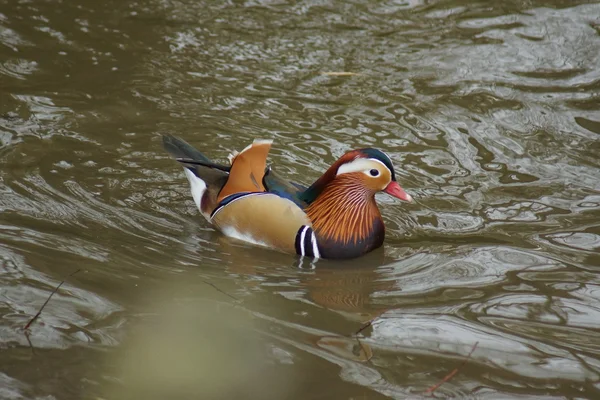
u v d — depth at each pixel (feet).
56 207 35.55
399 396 24.94
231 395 24.58
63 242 32.83
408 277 33.12
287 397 24.64
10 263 30.66
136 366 25.58
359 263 34.35
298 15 57.52
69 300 28.78
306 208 35.19
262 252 34.83
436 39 54.90
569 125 46.06
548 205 38.81
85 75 47.83
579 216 37.88
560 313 30.32
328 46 53.52
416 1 59.98
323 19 57.11
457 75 50.80
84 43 51.44
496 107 47.55
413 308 30.40
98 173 38.83
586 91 49.42
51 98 45.01
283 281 32.19
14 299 28.45
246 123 44.60
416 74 50.80
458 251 35.09
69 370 25.14
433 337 28.32
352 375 25.86
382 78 50.16
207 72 49.52
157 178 39.32
